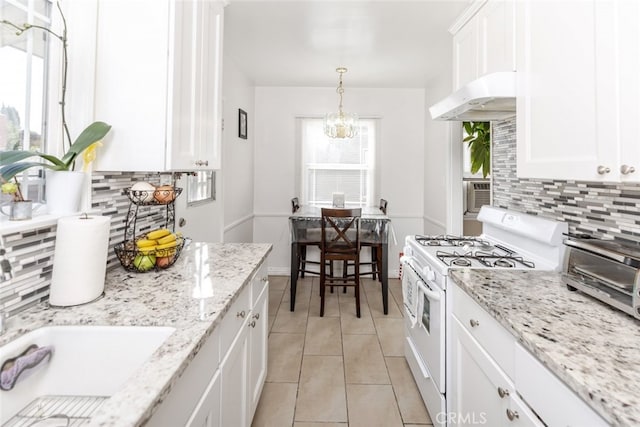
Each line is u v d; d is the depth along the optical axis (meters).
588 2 0.98
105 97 1.22
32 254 0.98
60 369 0.85
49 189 1.08
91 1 1.18
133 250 1.29
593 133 0.97
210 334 0.89
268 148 4.18
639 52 0.82
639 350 0.76
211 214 2.78
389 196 4.17
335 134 3.56
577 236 1.38
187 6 1.33
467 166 4.00
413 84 3.95
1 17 0.94
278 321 2.81
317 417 1.68
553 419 0.75
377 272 3.56
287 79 3.82
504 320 0.94
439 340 1.47
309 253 4.06
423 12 2.27
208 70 1.54
